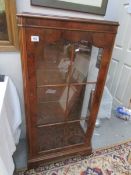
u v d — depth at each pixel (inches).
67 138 51.7
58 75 39.9
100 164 52.7
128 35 74.9
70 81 41.9
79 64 40.8
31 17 29.0
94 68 41.9
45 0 38.3
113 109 84.8
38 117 43.1
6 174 24.3
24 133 57.7
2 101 30.2
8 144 30.9
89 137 52.5
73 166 51.3
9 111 39.8
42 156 49.4
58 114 46.3
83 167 51.3
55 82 40.4
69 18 31.4
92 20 33.1
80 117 49.9
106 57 38.6
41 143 48.4
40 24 30.1
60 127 48.7
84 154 54.8
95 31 34.2
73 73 41.2
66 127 49.5
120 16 77.3
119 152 57.8
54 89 41.3
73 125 50.2
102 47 36.9
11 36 39.5
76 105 47.2
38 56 34.7
